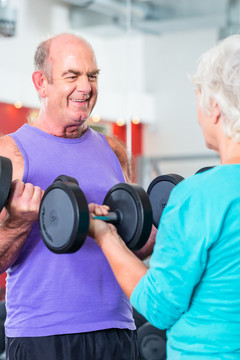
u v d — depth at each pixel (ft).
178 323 4.12
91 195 6.22
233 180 3.98
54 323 5.76
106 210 5.18
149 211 5.02
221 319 3.96
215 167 4.15
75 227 4.55
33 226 5.88
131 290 4.34
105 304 5.98
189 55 20.63
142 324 11.23
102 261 6.03
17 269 5.95
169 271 3.96
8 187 5.11
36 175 6.00
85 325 5.84
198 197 3.96
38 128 6.31
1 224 5.65
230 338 3.95
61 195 4.73
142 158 18.34
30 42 19.36
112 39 20.61
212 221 3.88
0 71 18.99
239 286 3.93
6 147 6.07
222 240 3.91
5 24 18.39
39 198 5.29
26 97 19.56
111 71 20.66
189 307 4.07
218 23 19.01
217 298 3.96
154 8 19.38
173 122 21.08
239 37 4.15
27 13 19.34
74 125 6.31
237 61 4.02
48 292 5.82
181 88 20.85
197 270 3.92
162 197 6.52
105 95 20.30
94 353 5.88
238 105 4.01
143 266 4.44
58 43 6.24
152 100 21.16
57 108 6.23
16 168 5.98
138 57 21.16
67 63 6.13
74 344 5.80
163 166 21.08
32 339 5.76
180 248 3.94
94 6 19.53
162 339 10.76
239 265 3.92
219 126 4.22
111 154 6.78
